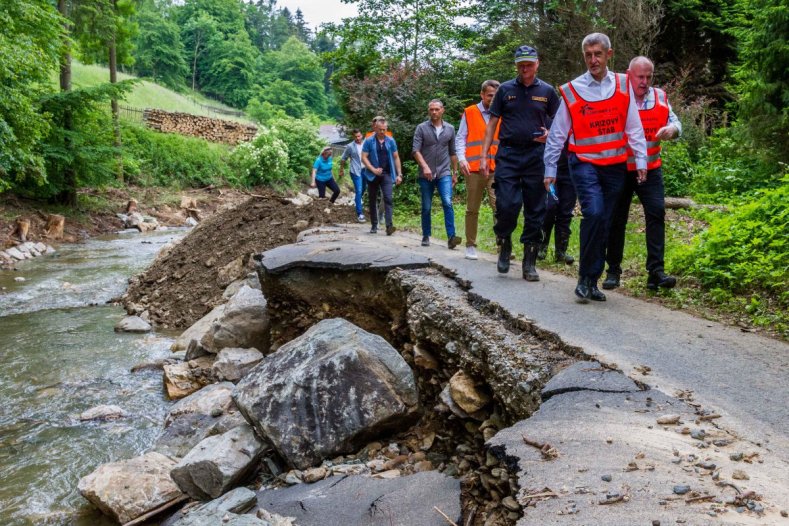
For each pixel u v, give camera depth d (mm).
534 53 5957
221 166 34781
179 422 6125
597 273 5387
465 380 4625
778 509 2221
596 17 15172
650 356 4008
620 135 5227
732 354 4082
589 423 3023
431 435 5008
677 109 14891
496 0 17438
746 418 3096
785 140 11422
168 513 4750
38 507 4898
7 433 6215
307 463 4895
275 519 3979
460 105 16531
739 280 5820
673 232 8828
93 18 25234
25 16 15648
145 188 28453
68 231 20047
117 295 12336
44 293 12328
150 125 36219
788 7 10828
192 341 8148
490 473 3373
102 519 4738
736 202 10547
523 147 6125
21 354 8617
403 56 18391
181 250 13281
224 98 87000
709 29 18344
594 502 2301
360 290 6926
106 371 8008
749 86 11914
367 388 5074
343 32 18688
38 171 16062
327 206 14086
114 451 5844
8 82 15148
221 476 4668
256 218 13219
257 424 5008
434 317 5328
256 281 9430
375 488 4125
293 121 40938
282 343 7496
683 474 2494
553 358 4094
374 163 10195
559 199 7473
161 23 76000
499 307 5176
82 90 20984
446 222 8469
